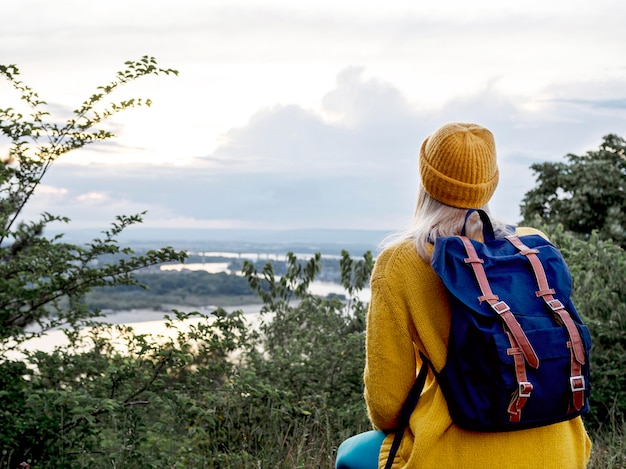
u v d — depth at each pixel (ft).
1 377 13.12
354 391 17.26
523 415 5.79
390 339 6.38
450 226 6.61
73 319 14.69
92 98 15.14
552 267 6.28
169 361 13.15
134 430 12.55
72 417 12.45
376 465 6.79
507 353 5.67
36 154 15.02
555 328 5.85
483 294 5.94
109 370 12.96
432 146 6.71
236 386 13.97
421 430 6.13
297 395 16.46
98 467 12.82
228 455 13.74
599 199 62.75
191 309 13.89
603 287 19.58
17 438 12.36
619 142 67.77
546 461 6.05
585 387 5.88
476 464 5.99
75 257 14.43
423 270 6.40
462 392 5.93
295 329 19.01
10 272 14.19
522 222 23.31
